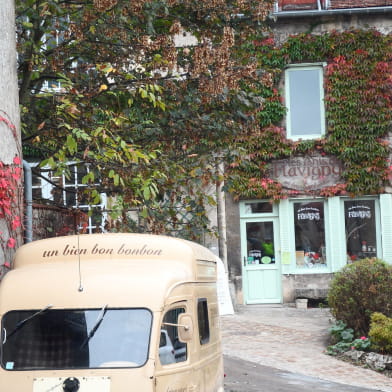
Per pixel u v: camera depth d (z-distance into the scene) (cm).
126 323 612
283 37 2023
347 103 1992
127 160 1034
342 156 1989
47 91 1131
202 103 1219
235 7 1208
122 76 1188
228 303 1838
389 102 1983
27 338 614
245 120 1288
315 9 2019
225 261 1948
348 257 2017
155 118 1220
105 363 598
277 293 2025
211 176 1223
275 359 1320
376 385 1141
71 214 1182
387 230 1986
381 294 1371
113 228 1120
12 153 801
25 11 1091
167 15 1195
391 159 1983
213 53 1129
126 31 1194
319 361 1312
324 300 2012
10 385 598
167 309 625
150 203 1094
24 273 649
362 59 1992
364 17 2012
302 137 2023
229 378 1169
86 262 670
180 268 667
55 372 597
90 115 1094
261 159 2008
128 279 630
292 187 2008
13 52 820
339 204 2002
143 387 587
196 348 675
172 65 1129
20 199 809
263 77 1236
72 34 1161
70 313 617
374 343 1323
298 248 2027
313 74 2034
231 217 2022
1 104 795
